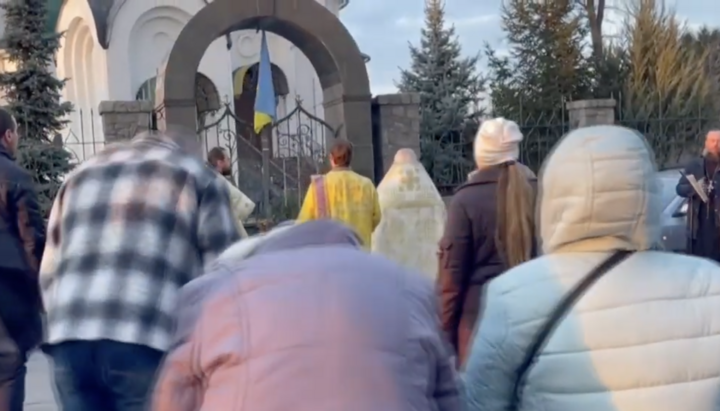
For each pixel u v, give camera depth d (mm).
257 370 1719
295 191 13750
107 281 3389
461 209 4184
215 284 1932
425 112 18109
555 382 2297
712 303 2305
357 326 1765
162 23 20547
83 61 21125
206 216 3555
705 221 8477
